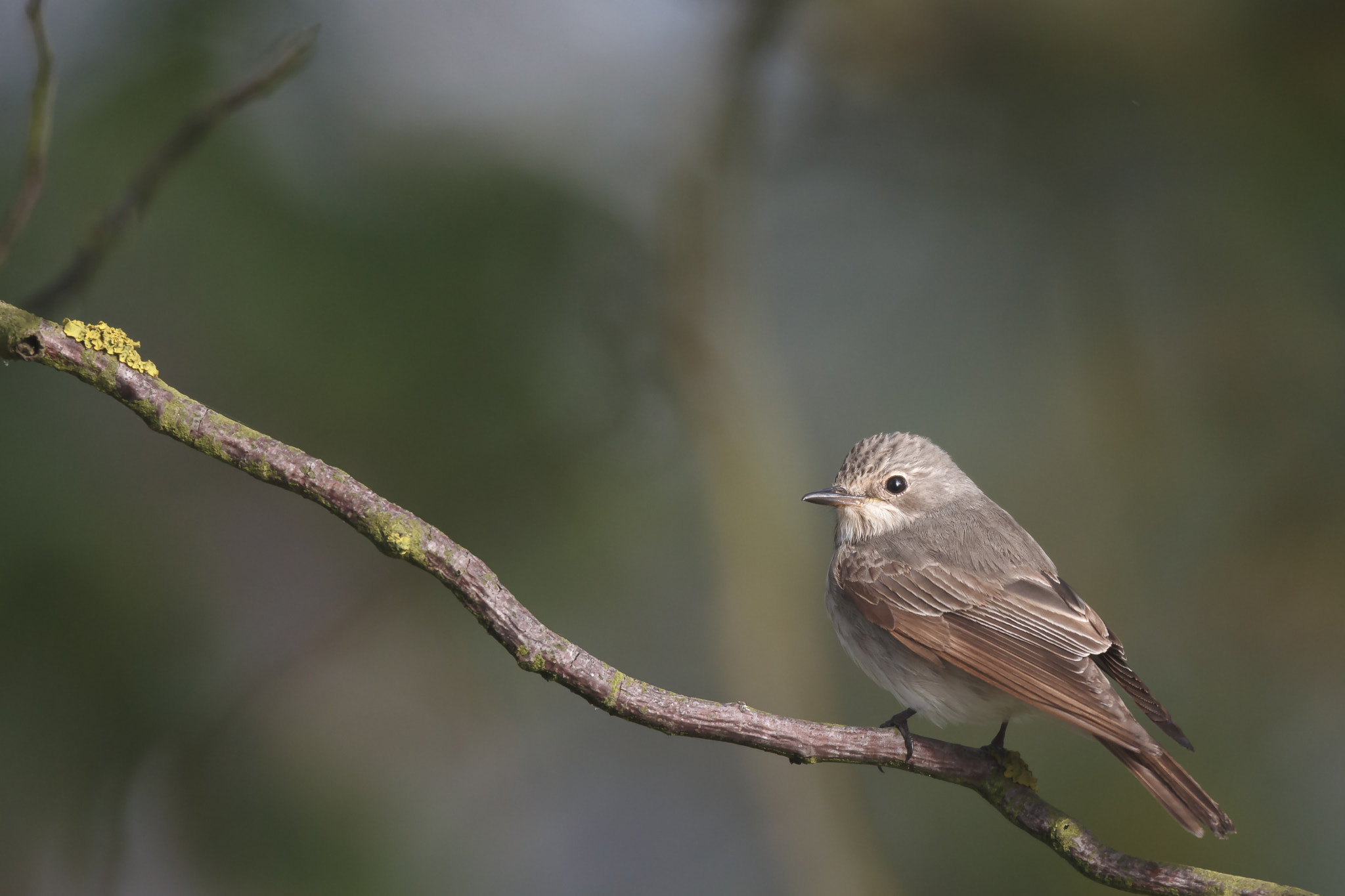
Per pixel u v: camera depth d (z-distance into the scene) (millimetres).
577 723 12453
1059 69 12133
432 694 11336
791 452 11789
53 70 5508
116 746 9383
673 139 12180
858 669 11703
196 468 10086
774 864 10836
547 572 10594
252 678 10570
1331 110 11234
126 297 9156
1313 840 10242
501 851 11539
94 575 9117
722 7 12484
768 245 13438
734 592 10891
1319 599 11070
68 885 9180
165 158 5805
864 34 12461
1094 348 12359
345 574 11227
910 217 13422
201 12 9578
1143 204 12273
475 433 10094
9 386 9016
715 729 5617
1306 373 11555
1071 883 10430
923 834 10945
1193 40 11578
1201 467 11812
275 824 10180
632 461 11156
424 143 10445
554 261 10703
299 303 9445
